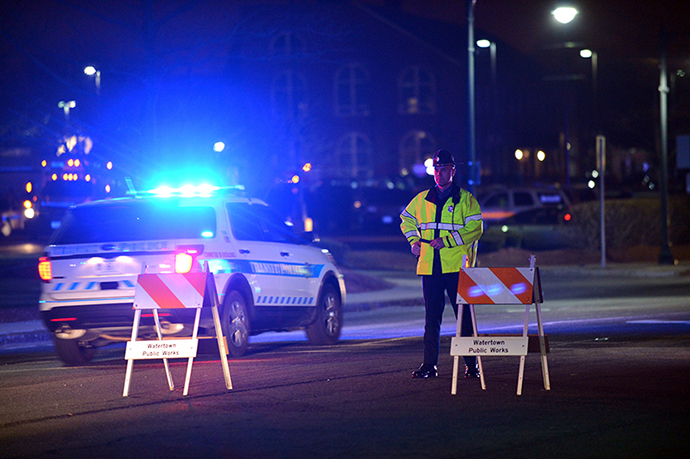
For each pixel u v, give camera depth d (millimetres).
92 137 53906
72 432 17734
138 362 28188
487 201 90625
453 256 22766
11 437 17438
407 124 164000
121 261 26500
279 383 22766
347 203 122812
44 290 26906
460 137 162125
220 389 22078
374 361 26562
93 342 27766
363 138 164375
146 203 27547
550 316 40500
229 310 27359
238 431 17484
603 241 71500
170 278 22156
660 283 59844
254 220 29859
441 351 29094
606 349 28156
